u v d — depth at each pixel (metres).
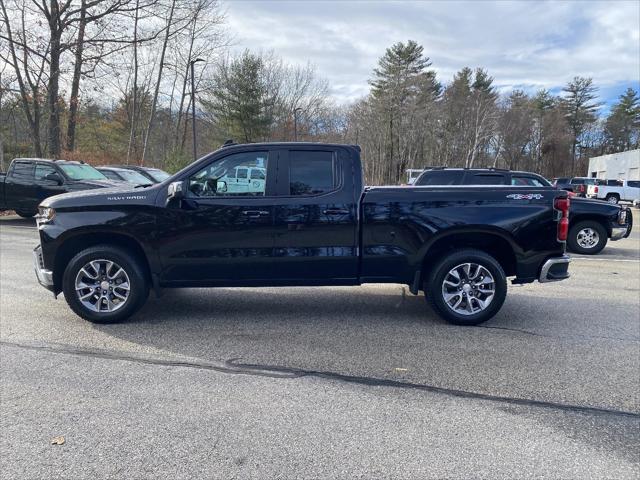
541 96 73.44
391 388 3.54
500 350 4.34
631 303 6.12
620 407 3.28
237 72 41.00
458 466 2.58
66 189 12.78
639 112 71.75
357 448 2.75
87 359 4.04
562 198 4.99
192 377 3.70
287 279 4.98
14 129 29.69
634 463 2.63
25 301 5.85
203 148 44.09
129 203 4.81
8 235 11.63
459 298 5.05
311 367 3.92
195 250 4.86
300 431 2.93
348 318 5.34
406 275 5.02
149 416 3.09
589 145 73.56
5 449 2.71
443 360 4.09
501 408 3.25
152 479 2.45
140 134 36.72
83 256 4.85
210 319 5.25
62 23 21.36
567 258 5.06
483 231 4.92
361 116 55.25
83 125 34.50
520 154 65.81
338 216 4.86
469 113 56.34
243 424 3.01
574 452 2.73
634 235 14.35
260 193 4.88
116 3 22.17
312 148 4.93
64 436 2.84
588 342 4.57
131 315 5.05
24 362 3.96
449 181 10.01
